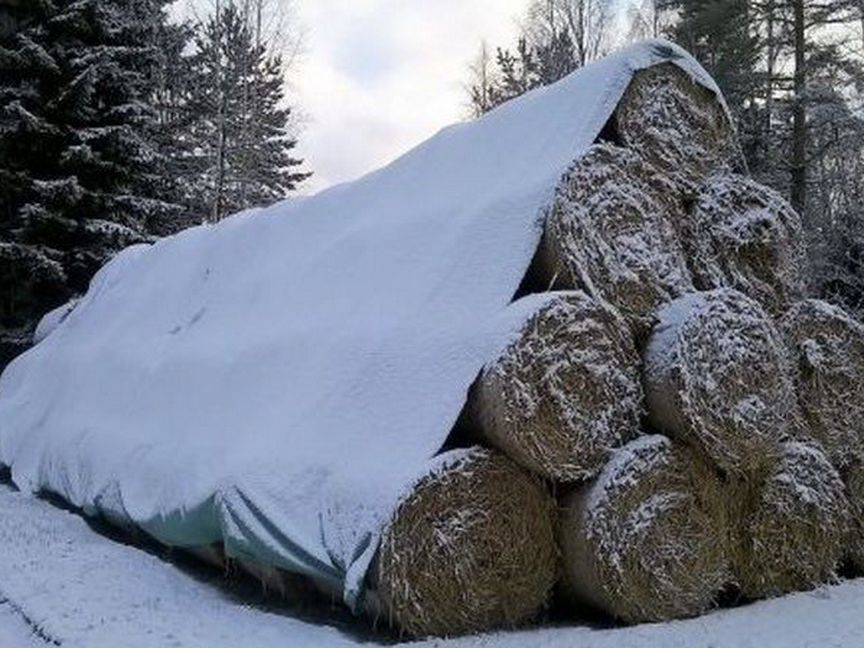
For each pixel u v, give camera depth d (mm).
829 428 6176
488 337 5086
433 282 5984
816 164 21984
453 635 4820
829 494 5922
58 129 17812
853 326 6355
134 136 18234
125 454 7660
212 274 9594
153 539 7152
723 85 20422
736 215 6176
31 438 10203
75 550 7035
